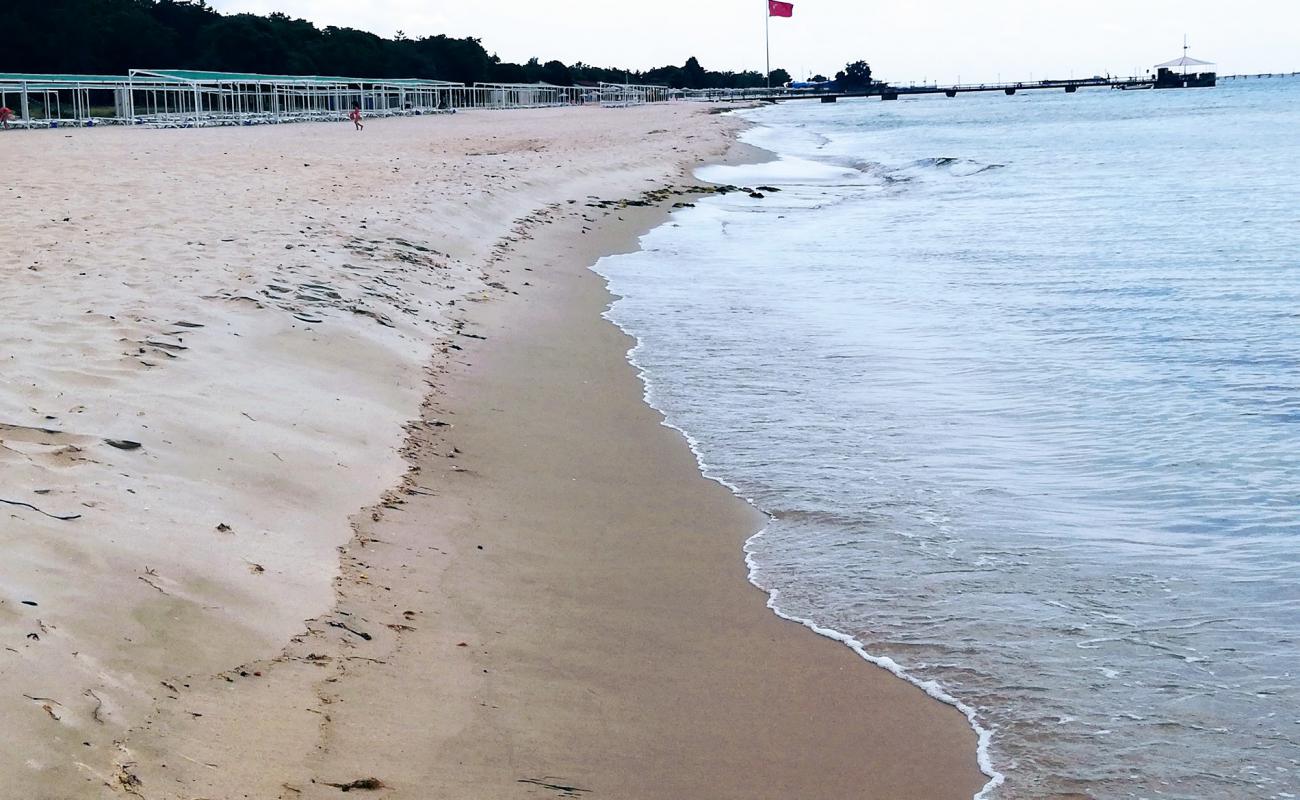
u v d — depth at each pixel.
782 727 4.52
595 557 6.20
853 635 5.38
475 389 9.17
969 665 5.08
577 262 16.61
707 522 6.85
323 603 4.94
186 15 108.44
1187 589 5.88
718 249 18.88
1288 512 6.91
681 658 5.09
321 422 7.23
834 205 26.84
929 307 13.64
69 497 5.11
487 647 4.94
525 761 4.07
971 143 54.75
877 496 7.32
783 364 10.84
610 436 8.48
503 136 49.88
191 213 14.98
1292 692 4.79
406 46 138.12
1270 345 11.31
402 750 3.97
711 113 105.69
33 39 85.38
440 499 6.66
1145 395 9.63
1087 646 5.25
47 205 15.38
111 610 4.29
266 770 3.64
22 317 8.21
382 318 10.23
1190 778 4.18
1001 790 4.12
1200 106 97.50
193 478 5.80
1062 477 7.67
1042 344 11.59
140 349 7.67
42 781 3.24
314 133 48.81
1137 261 17.03
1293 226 20.61
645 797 3.95
